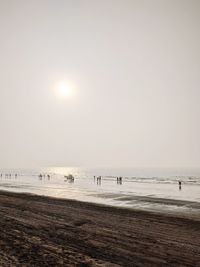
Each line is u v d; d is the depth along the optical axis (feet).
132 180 279.28
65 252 34.63
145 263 30.22
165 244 37.81
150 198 107.14
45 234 44.37
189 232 45.11
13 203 83.25
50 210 69.51
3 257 33.04
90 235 43.27
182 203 90.79
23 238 42.09
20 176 412.98
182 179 300.20
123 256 32.73
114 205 85.10
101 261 31.01
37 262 31.04
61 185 196.54
